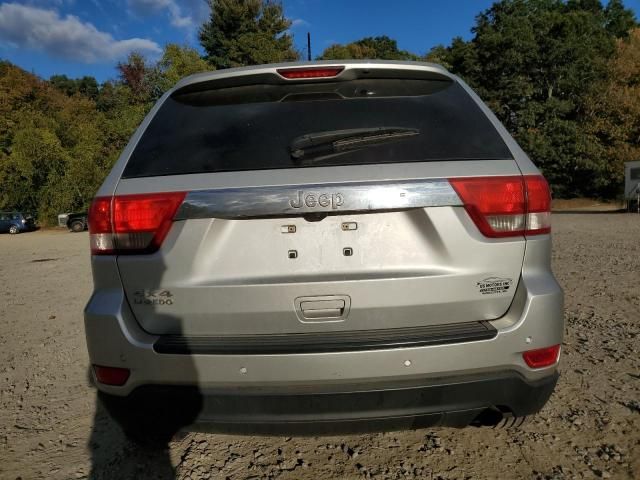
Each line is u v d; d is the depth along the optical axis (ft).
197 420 7.12
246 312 7.06
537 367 7.23
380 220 7.16
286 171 7.14
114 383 7.25
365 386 6.81
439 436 9.57
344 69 8.34
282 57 136.46
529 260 7.33
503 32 134.92
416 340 6.83
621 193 134.92
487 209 7.17
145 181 7.36
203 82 8.52
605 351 13.30
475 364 6.93
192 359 6.87
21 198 133.59
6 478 8.64
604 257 29.71
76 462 9.10
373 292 7.02
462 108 8.19
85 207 132.26
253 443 9.56
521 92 135.23
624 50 144.15
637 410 10.12
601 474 8.17
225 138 7.70
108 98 132.57
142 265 7.17
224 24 142.72
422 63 8.79
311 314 7.07
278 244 7.14
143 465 8.91
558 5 177.99
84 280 30.76
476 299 7.18
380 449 9.18
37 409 11.40
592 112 139.33
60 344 16.43
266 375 6.79
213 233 7.11
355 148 7.34
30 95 168.86
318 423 6.95
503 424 9.02
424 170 7.16
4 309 22.50
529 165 7.57
